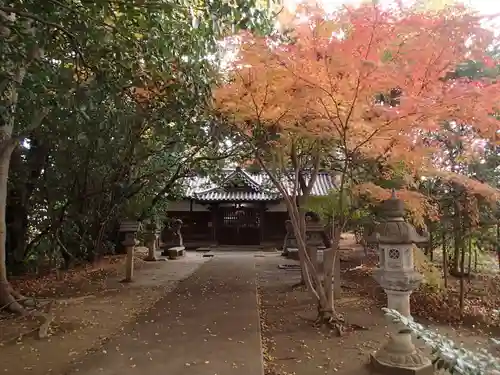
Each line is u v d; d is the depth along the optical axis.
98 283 10.40
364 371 4.52
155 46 5.29
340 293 8.42
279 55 4.87
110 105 8.38
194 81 5.74
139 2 4.91
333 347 5.34
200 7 5.65
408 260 4.69
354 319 6.67
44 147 11.52
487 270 9.23
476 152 6.35
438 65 4.65
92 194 12.49
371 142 5.53
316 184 21.45
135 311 7.28
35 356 4.88
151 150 11.67
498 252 7.86
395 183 6.29
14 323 6.41
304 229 7.41
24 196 11.91
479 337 5.80
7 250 12.21
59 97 5.95
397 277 4.58
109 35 5.49
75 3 5.46
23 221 12.39
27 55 5.36
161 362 4.47
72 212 12.57
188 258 16.77
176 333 5.65
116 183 12.59
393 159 5.66
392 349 4.52
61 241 12.71
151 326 6.05
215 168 15.17
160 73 5.58
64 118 8.69
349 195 6.65
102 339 5.57
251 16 5.17
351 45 4.49
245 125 6.82
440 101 4.52
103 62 5.41
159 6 4.95
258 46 5.03
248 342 5.21
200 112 6.46
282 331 6.09
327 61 4.65
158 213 16.66
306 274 6.80
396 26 4.39
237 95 6.05
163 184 15.85
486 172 7.32
